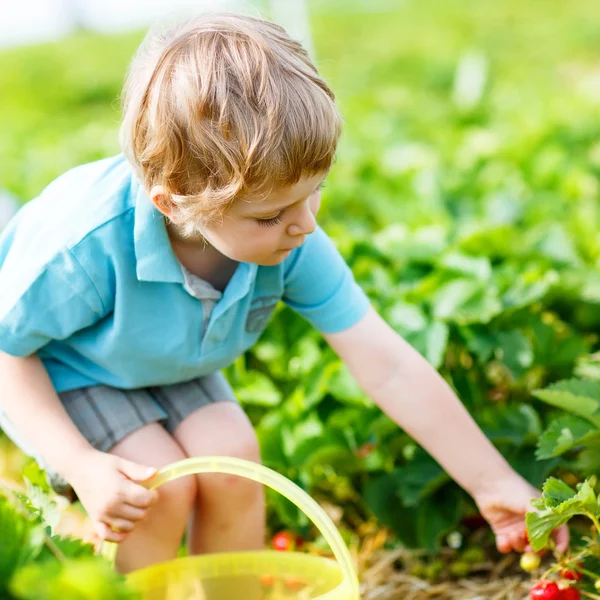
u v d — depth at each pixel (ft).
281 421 8.91
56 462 6.35
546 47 34.01
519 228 12.81
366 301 7.10
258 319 6.96
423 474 7.94
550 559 7.89
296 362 9.54
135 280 6.31
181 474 5.95
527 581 7.77
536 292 9.19
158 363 6.72
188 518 7.34
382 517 8.15
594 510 5.92
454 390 9.21
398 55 34.86
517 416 8.14
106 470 6.14
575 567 6.32
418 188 13.53
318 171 5.61
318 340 9.75
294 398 9.04
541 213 12.73
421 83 29.25
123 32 53.01
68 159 17.15
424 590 7.88
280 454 8.60
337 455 8.36
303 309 7.02
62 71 40.70
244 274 6.44
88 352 6.72
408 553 8.39
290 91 5.53
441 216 12.45
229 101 5.46
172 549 6.79
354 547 8.54
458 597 7.78
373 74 31.48
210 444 6.92
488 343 9.08
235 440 6.95
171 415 7.13
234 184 5.45
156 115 5.65
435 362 8.81
